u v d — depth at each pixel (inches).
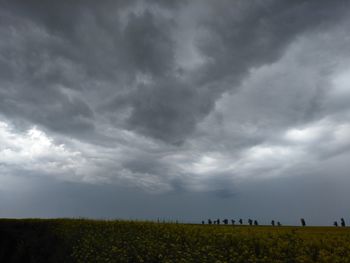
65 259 706.2
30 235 949.8
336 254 540.1
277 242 620.7
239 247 622.2
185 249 658.8
